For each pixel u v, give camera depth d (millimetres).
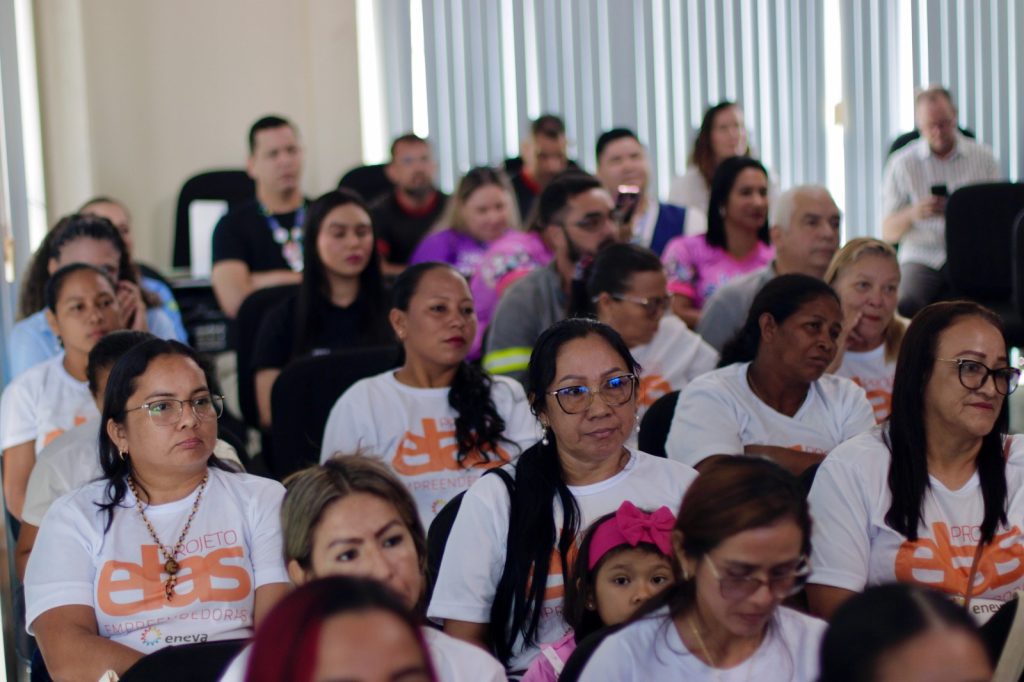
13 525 4188
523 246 5906
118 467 3109
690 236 6098
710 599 2236
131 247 6867
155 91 8719
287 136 7016
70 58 8188
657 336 4523
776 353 3734
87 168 8320
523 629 2945
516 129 8734
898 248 8234
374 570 2334
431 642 2373
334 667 1455
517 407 3980
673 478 3092
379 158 8883
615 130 6969
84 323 4207
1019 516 3047
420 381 3973
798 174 8719
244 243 7027
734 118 7449
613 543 2725
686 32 8602
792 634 2387
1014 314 6605
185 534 3076
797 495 2232
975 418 2926
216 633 3012
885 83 8680
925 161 8133
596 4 8625
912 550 3000
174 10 8711
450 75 8742
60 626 2943
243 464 3859
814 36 8633
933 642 1653
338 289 5203
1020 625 2561
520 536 2949
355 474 2404
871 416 3852
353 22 8750
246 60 8852
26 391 4242
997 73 8688
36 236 7645
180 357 3090
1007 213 6867
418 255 6711
